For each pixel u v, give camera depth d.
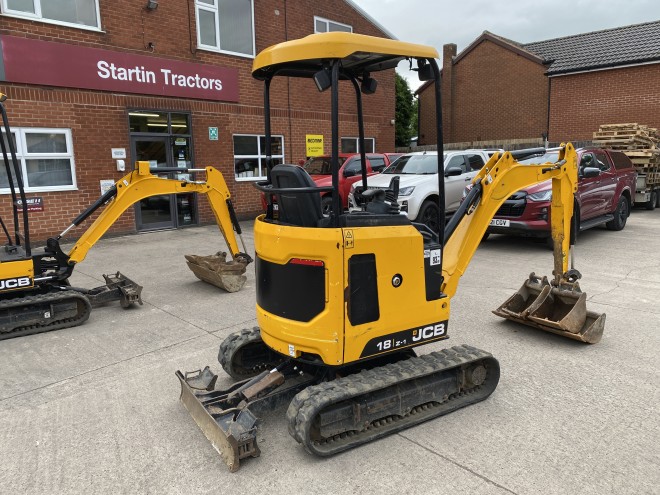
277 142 14.45
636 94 17.83
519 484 2.85
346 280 3.13
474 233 4.24
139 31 11.32
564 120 19.67
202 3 12.43
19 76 9.74
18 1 9.71
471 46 24.06
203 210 13.03
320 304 3.16
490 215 4.37
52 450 3.33
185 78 12.20
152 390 4.17
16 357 4.94
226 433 3.07
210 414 3.28
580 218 9.46
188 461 3.19
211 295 6.99
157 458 3.22
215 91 12.83
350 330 3.21
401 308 3.43
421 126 26.70
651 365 4.37
